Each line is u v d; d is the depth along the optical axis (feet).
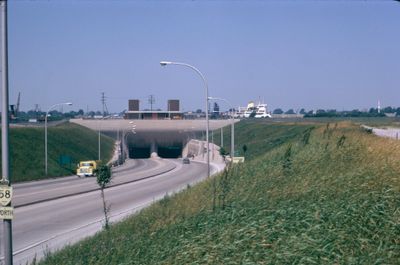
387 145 65.77
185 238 44.04
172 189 146.72
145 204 111.65
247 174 73.87
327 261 31.01
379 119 262.26
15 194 139.13
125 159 380.58
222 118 393.50
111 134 396.98
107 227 69.56
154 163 334.65
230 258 34.45
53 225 86.63
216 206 57.57
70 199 127.65
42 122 386.11
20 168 207.41
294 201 47.91
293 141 106.22
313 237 34.71
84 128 370.12
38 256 62.59
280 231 37.06
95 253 51.98
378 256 31.19
